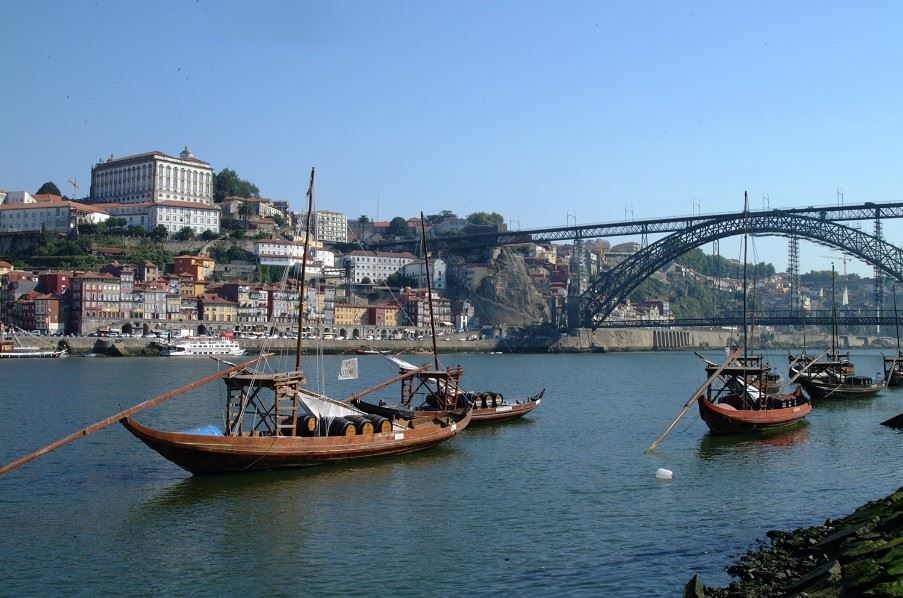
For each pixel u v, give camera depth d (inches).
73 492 1600.6
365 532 1352.1
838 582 956.6
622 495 1626.5
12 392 3646.7
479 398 2787.9
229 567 1181.7
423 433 2038.6
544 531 1363.2
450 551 1254.3
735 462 1990.7
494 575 1149.1
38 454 1492.4
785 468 1913.1
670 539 1316.4
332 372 5369.1
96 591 1090.1
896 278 6939.0
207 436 1657.2
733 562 1194.6
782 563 1151.6
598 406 3412.9
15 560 1206.3
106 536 1322.6
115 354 7263.8
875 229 7180.1
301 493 1605.6
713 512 1489.9
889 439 2365.9
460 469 1872.5
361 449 1879.9
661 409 3280.0
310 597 1071.6
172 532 1344.7
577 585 1108.5
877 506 1299.2
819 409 3282.5
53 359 6747.1
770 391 3472.0
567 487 1695.4
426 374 2532.0
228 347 7465.6
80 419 2684.5
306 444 1777.8
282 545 1282.0
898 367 4581.7
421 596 1073.5
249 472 1750.7
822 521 1422.2
